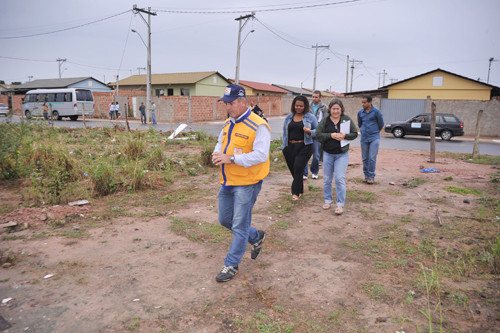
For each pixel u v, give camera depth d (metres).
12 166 6.76
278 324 2.55
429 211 5.24
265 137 3.06
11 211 5.02
